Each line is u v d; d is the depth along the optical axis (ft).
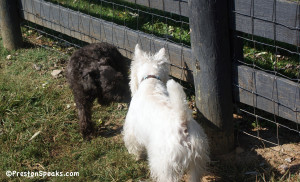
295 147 6.13
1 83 8.42
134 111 5.72
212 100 5.79
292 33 5.00
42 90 8.03
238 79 5.80
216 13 5.38
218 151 6.13
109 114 7.43
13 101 7.68
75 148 6.70
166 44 6.69
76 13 8.39
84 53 6.81
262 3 5.16
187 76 6.54
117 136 6.89
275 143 6.26
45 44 9.94
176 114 5.00
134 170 6.13
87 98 6.64
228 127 5.98
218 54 5.56
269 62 7.70
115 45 7.74
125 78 6.80
